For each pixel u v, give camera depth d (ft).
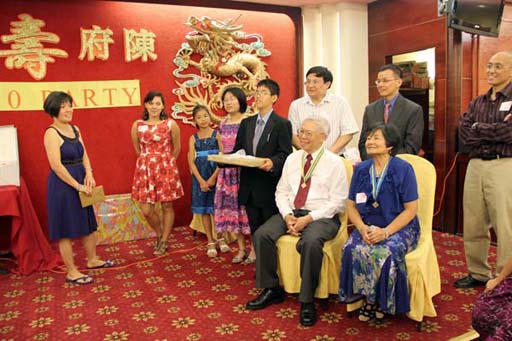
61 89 14.44
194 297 10.25
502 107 9.45
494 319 6.05
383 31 16.61
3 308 9.96
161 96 13.32
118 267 12.41
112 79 15.06
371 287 8.22
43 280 11.70
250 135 10.62
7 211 11.93
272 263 9.53
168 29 15.67
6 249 13.98
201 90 16.29
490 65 9.54
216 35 16.03
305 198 9.73
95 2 14.65
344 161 10.43
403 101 10.63
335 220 9.75
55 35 14.24
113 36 14.96
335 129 11.45
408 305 8.17
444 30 14.23
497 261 9.77
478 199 9.89
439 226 14.96
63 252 11.30
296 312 9.39
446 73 14.29
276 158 10.06
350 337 8.30
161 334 8.59
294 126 11.90
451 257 12.30
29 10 13.89
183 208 16.47
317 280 8.98
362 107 17.51
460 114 14.33
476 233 10.07
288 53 17.66
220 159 9.95
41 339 8.53
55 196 10.95
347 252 8.59
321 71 11.16
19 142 14.08
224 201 12.32
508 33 15.02
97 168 15.12
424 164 9.43
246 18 16.87
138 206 15.05
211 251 13.12
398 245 8.22
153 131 13.25
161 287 10.89
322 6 17.28
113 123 15.21
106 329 8.85
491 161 9.62
